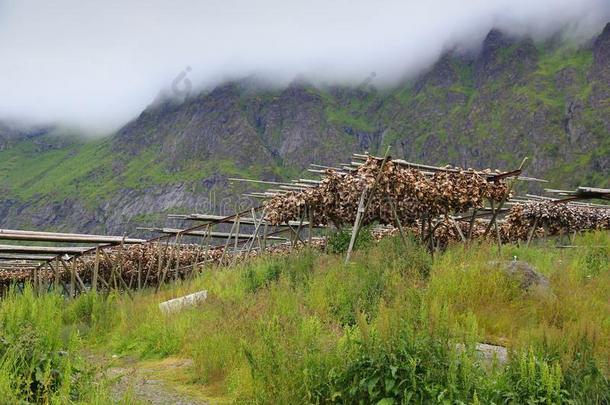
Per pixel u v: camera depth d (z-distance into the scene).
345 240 16.55
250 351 7.14
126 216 167.88
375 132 191.62
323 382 6.01
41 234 17.33
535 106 148.88
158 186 173.62
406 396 5.46
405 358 5.84
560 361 5.99
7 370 5.05
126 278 32.50
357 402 5.80
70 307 14.28
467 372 5.62
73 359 6.09
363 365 5.95
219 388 7.42
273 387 6.14
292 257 14.79
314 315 9.03
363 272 11.12
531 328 7.35
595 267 12.33
